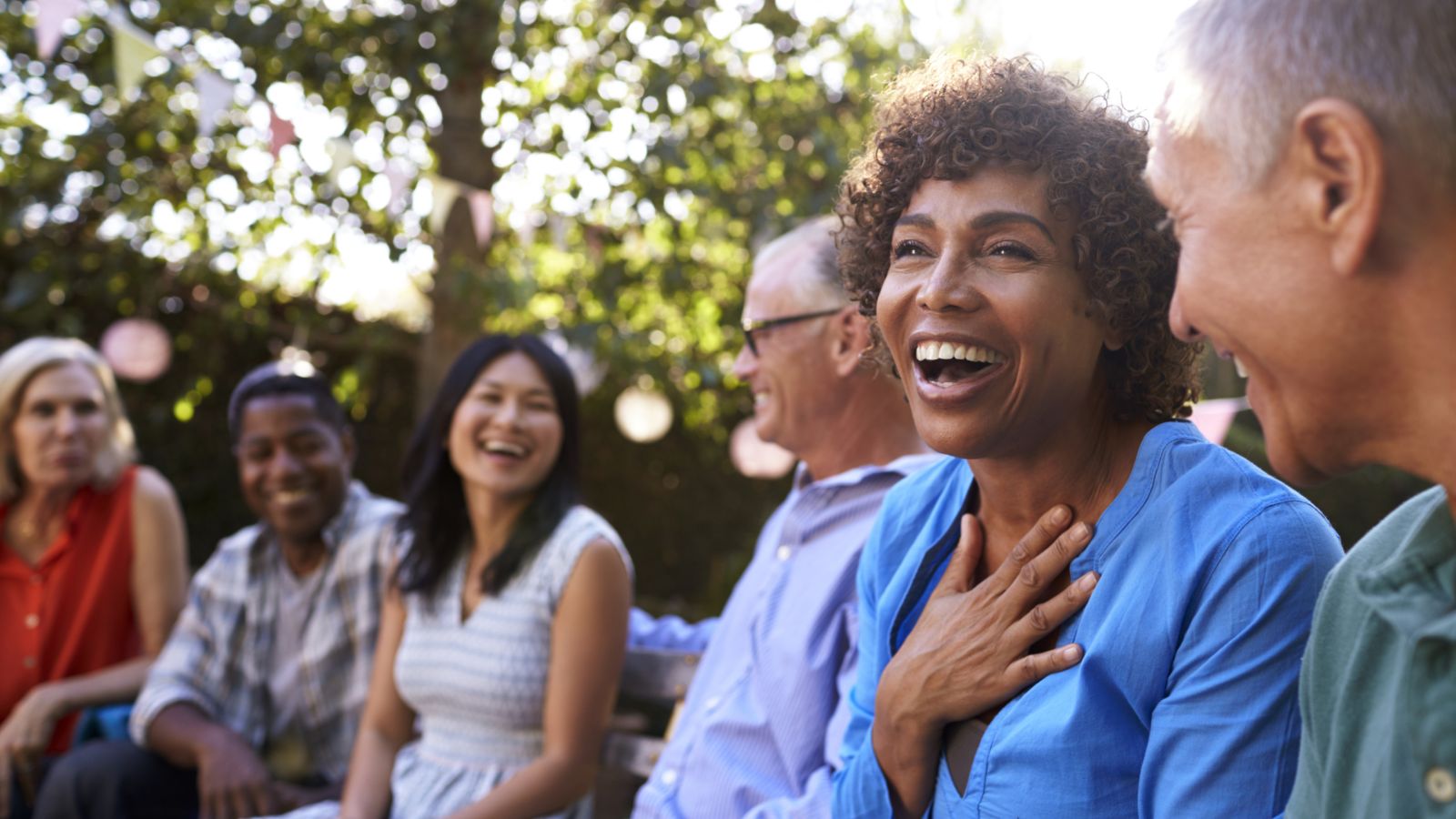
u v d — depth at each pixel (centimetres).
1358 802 88
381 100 533
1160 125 90
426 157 557
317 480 284
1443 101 74
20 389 314
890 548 150
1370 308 79
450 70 506
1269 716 108
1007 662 123
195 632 289
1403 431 82
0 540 320
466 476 246
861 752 138
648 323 593
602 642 234
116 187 570
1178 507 117
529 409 245
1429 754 79
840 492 194
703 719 199
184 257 619
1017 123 121
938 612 132
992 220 121
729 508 861
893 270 129
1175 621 113
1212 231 85
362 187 508
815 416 217
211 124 360
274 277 669
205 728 273
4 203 567
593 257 550
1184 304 88
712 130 546
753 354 221
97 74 532
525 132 549
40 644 314
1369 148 75
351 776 255
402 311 724
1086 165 118
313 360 734
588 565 236
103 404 324
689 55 520
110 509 324
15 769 287
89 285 609
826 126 557
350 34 532
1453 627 79
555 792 227
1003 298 120
